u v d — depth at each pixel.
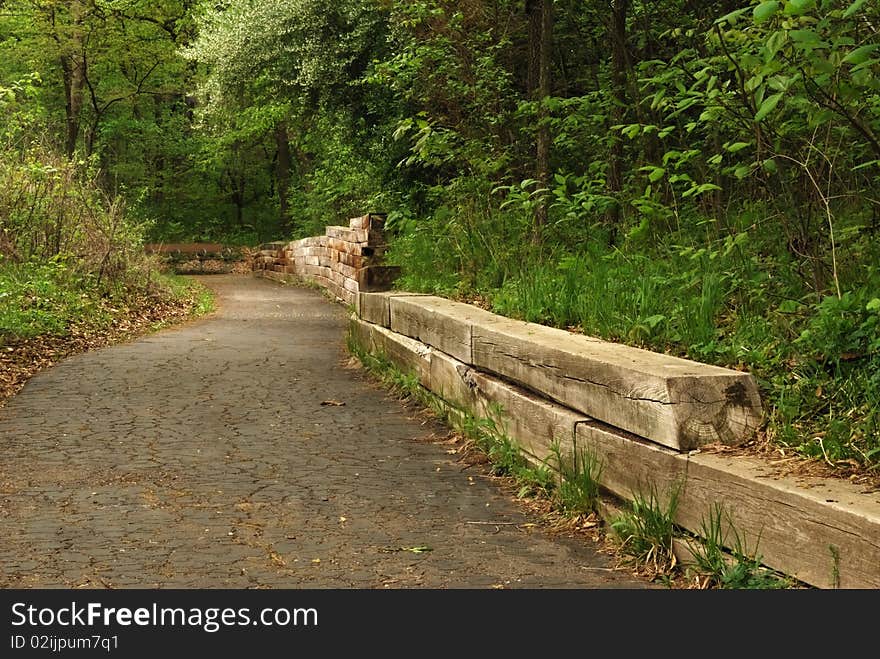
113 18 35.03
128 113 40.59
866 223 6.49
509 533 5.29
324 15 19.55
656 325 6.54
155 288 18.03
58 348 11.97
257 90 24.30
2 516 5.42
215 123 33.81
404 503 5.85
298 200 33.81
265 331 14.66
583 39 13.27
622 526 4.89
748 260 6.66
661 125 9.61
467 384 7.60
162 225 41.97
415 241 13.27
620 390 5.23
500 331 7.02
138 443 7.23
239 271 34.16
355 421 8.17
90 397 8.98
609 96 10.26
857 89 4.85
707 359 5.84
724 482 4.24
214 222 43.81
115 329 14.09
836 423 4.43
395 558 4.84
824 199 5.67
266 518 5.48
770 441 4.61
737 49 6.08
